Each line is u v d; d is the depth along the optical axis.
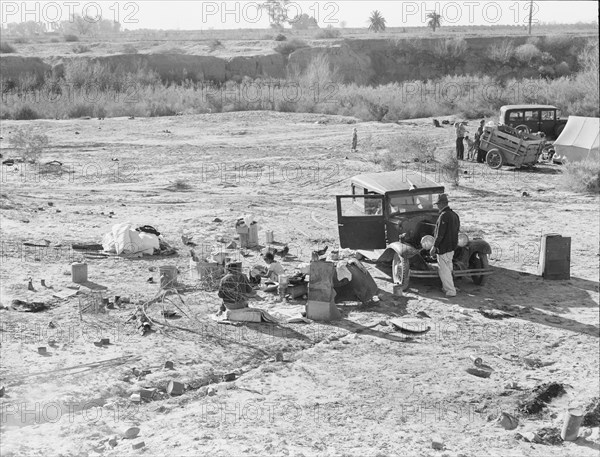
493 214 20.67
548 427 8.91
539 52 78.12
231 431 8.29
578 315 12.90
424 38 81.38
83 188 24.34
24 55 66.50
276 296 13.29
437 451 8.05
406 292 13.86
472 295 13.80
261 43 81.06
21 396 8.97
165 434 8.17
